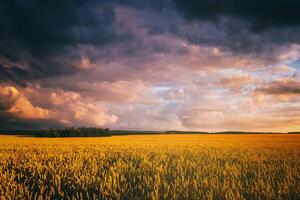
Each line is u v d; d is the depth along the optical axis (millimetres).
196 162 12062
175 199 6012
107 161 12898
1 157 14508
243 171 9539
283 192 6457
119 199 6188
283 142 35094
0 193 6469
